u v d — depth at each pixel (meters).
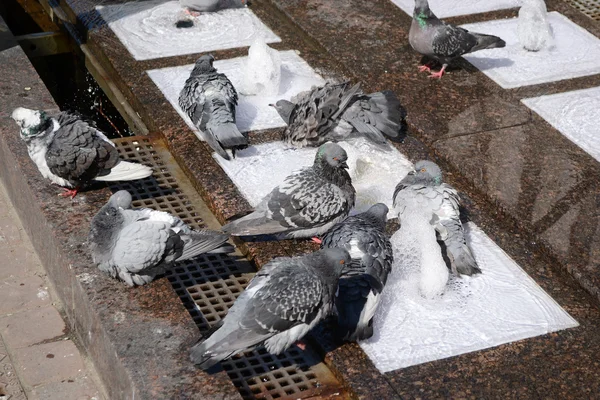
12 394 3.33
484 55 4.36
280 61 4.20
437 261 3.42
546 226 3.63
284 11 4.57
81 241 3.50
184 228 3.43
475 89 4.18
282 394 3.24
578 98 4.15
